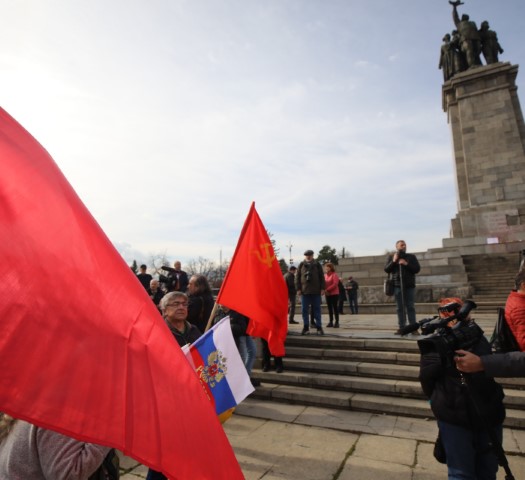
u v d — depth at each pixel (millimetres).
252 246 4547
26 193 1331
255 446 4059
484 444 2340
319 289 7711
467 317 2525
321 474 3428
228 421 4828
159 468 1213
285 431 4469
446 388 2373
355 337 6855
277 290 4551
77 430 1140
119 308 1343
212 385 3104
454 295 14336
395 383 5336
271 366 6484
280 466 3596
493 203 18984
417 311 12781
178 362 1383
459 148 20641
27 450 1347
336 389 5598
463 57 21703
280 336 4645
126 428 1209
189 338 3580
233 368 3207
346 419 4789
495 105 19891
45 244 1291
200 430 1329
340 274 17547
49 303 1229
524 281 2541
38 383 1137
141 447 1209
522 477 3279
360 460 3672
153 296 9875
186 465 1262
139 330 1353
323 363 6141
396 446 3961
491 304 12430
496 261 16500
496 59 21234
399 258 7363
